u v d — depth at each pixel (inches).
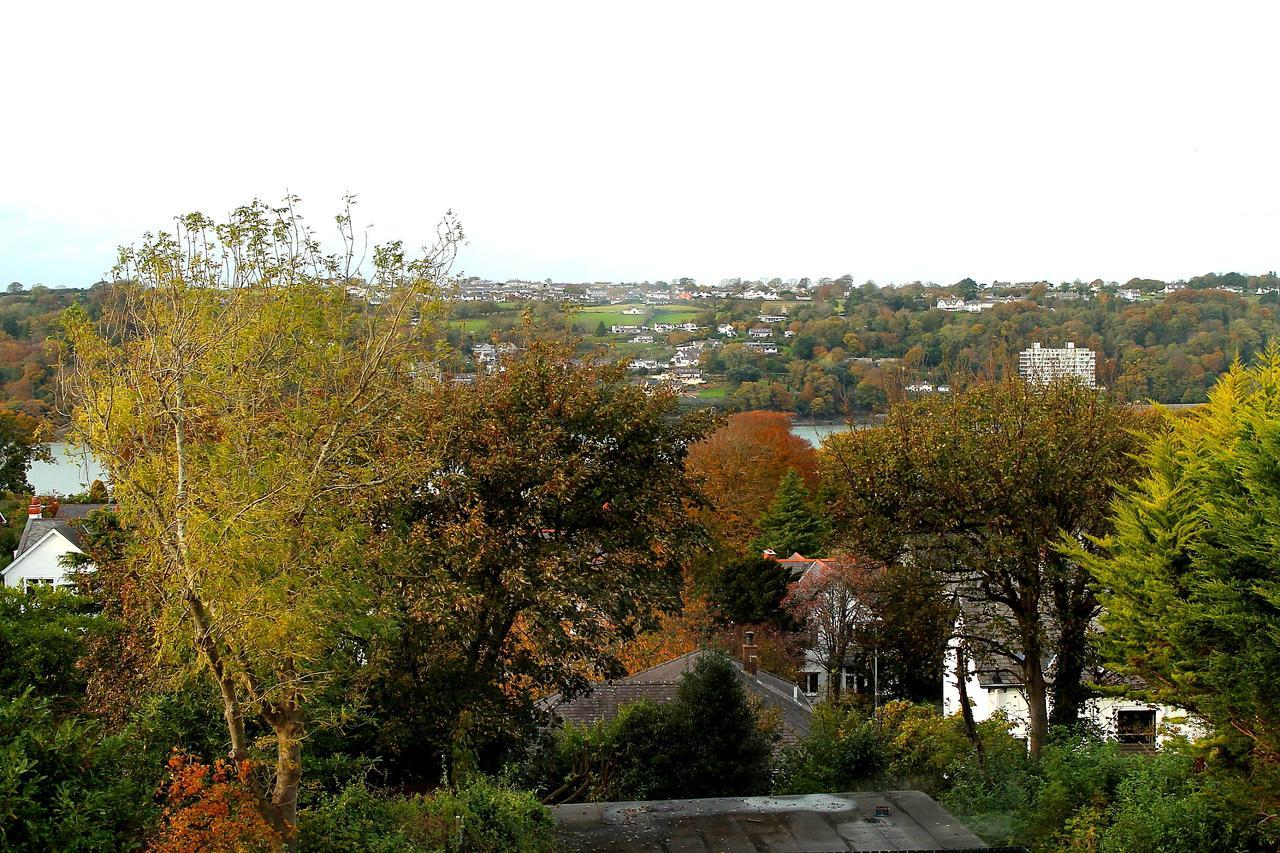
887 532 918.4
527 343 853.2
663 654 1619.1
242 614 427.8
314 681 508.4
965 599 928.3
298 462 471.2
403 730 709.3
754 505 2490.2
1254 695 556.1
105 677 664.4
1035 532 864.3
